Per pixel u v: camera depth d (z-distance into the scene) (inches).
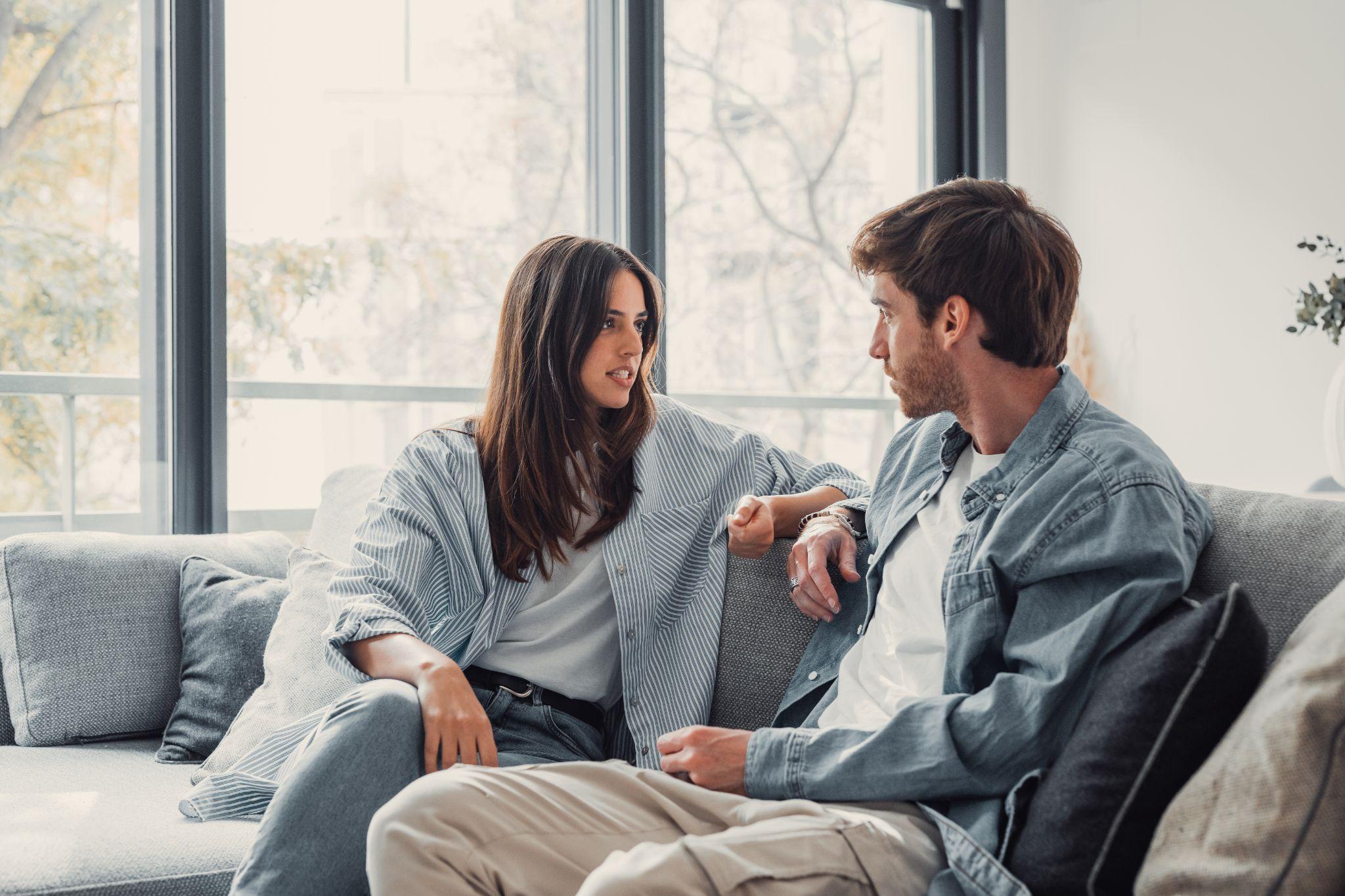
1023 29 141.8
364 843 46.7
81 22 91.0
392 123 105.3
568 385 63.1
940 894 41.7
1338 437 101.3
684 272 120.6
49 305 90.5
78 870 49.6
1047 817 39.8
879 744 45.1
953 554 49.5
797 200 129.8
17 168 89.0
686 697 62.6
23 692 73.1
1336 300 102.1
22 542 76.4
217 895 51.6
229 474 96.7
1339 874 32.9
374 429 104.8
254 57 97.3
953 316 49.9
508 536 61.7
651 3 116.8
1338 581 44.2
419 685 50.6
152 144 93.8
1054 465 47.5
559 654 60.7
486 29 110.3
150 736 76.7
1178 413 128.3
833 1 133.3
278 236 98.9
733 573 64.9
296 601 73.1
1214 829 35.0
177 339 92.8
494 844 42.3
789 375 128.3
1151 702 38.4
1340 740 33.4
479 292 110.5
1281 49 118.2
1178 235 127.8
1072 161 137.9
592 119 116.5
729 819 45.3
